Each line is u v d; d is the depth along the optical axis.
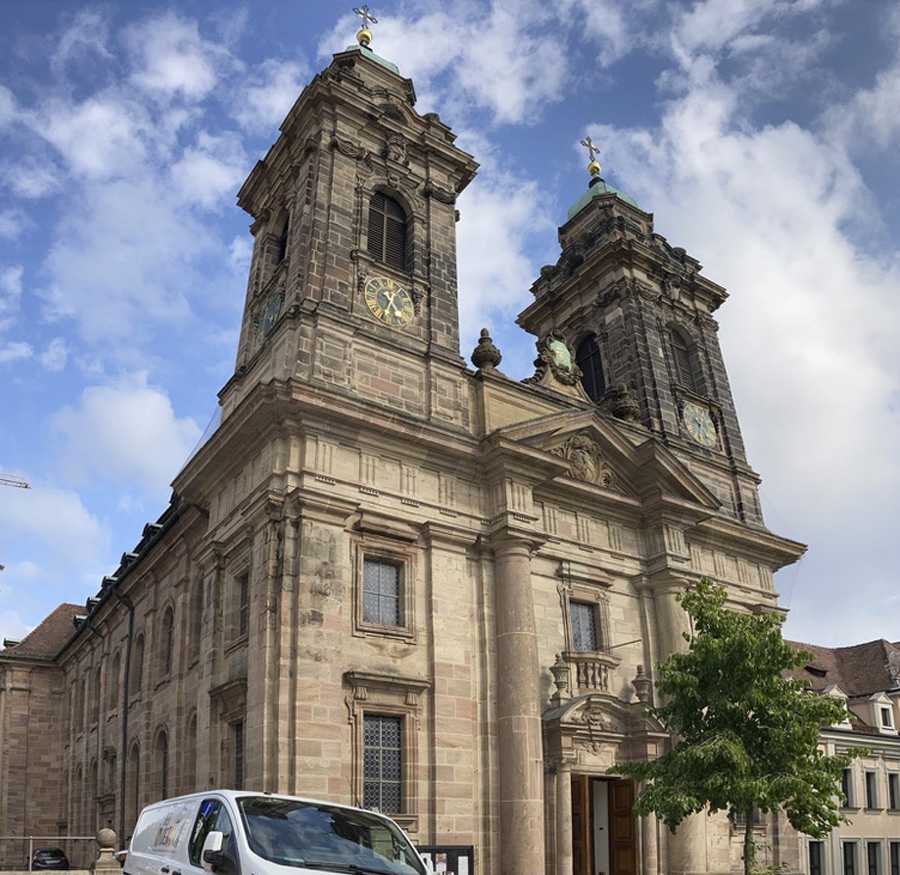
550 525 31.28
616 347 40.78
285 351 28.48
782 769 22.19
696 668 24.00
